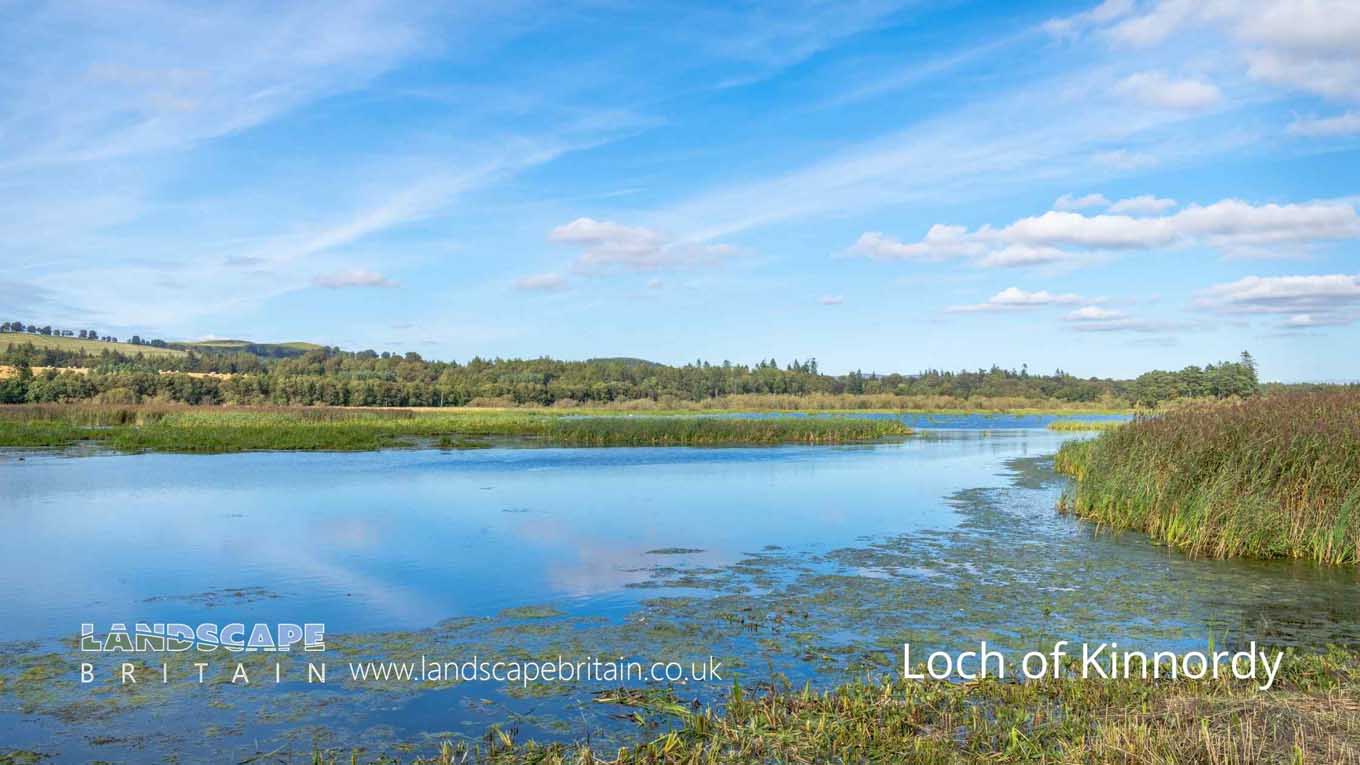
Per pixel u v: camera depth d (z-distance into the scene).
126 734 7.98
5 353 140.50
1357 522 15.37
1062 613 11.98
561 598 13.02
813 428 54.97
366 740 7.82
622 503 23.39
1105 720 7.68
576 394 136.38
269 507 22.50
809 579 14.20
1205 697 8.09
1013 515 21.19
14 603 12.78
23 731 8.05
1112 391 155.25
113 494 25.00
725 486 27.48
